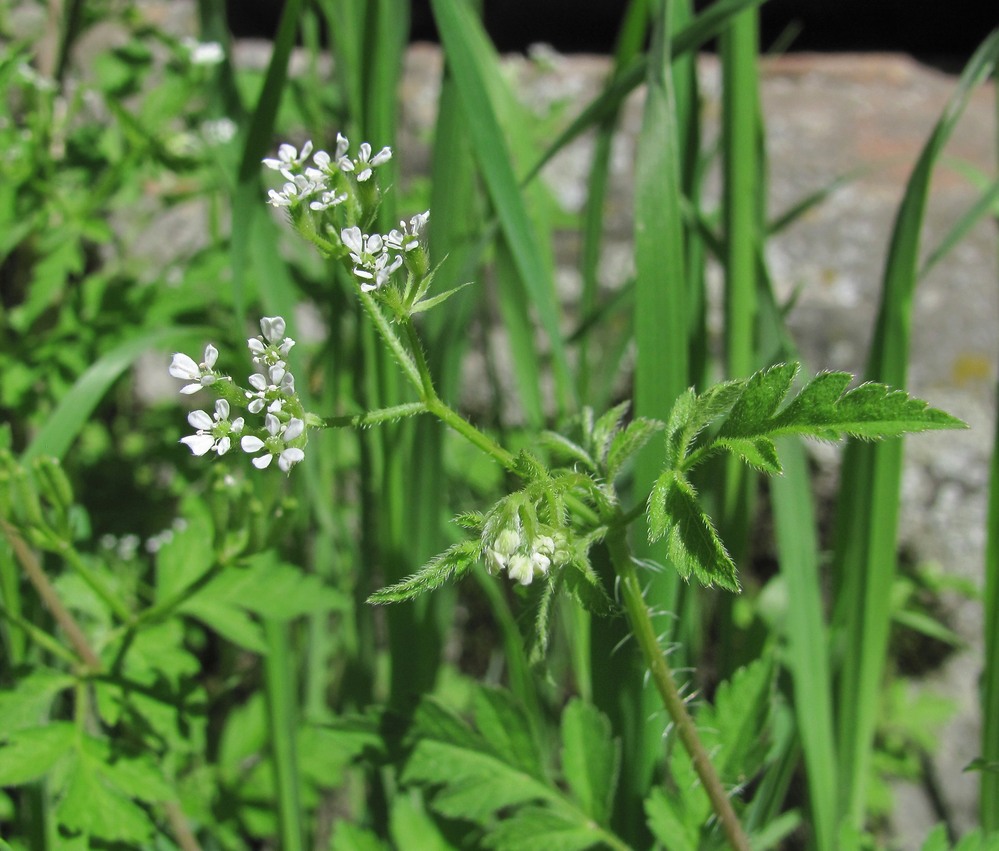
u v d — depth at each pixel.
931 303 0.31
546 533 0.14
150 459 0.26
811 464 0.28
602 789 0.17
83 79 0.33
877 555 0.18
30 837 0.18
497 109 0.22
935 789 0.26
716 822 0.17
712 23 0.18
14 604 0.18
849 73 0.40
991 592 0.18
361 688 0.22
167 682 0.17
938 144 0.17
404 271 0.19
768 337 0.19
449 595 0.20
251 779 0.22
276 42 0.17
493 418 0.24
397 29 0.20
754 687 0.17
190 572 0.18
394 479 0.20
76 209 0.24
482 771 0.17
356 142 0.20
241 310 0.18
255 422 0.20
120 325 0.23
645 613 0.15
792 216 0.23
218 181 0.26
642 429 0.14
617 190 0.34
